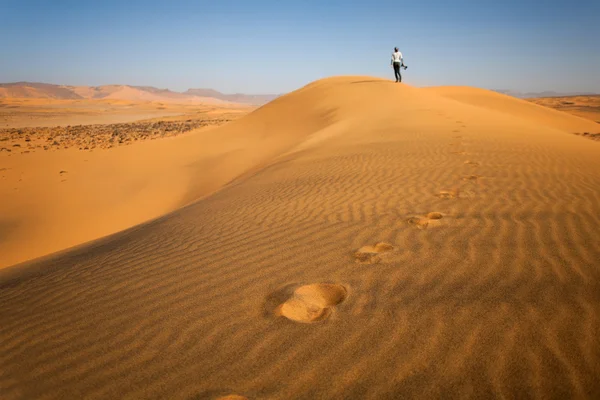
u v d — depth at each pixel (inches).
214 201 274.2
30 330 97.1
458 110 788.6
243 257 134.2
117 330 92.4
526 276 101.3
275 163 456.4
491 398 61.7
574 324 78.5
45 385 74.4
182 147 892.0
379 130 573.0
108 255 157.9
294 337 82.4
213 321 92.0
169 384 71.2
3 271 177.0
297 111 1090.7
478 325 80.9
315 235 151.3
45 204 557.6
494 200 182.7
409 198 199.0
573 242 123.0
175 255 144.8
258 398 65.7
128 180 660.7
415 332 80.4
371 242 137.3
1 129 1529.3
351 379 68.4
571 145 383.6
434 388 64.6
